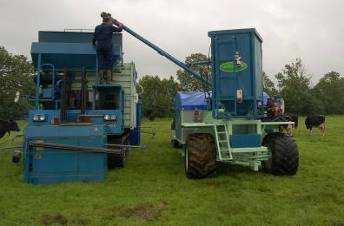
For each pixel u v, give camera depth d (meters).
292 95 77.56
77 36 12.34
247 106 10.30
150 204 7.48
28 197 8.02
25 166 9.30
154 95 63.44
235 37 10.23
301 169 11.06
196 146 9.57
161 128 30.06
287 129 12.21
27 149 9.27
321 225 6.31
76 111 11.03
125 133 12.34
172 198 7.92
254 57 10.15
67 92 11.35
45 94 11.36
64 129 9.35
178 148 16.19
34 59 11.67
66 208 7.29
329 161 12.64
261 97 10.77
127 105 12.19
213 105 10.30
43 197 8.02
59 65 11.69
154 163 12.30
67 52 11.40
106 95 11.45
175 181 9.49
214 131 9.85
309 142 18.97
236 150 9.65
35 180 9.23
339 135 23.56
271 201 7.71
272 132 10.84
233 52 10.23
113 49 11.93
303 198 7.91
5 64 81.06
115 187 8.88
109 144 10.37
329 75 104.19
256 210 7.11
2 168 11.38
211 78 10.55
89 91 11.73
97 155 9.45
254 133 10.13
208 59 11.28
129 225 6.35
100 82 11.65
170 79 68.50
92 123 10.03
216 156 9.70
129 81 12.22
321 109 81.62
